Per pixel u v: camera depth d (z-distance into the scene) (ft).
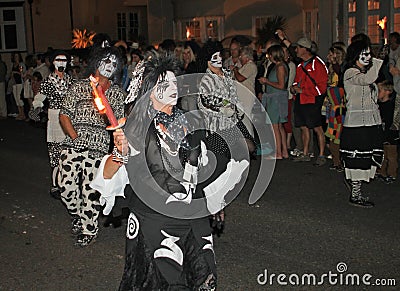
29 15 79.92
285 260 18.26
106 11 83.25
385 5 44.65
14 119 54.70
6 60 80.23
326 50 49.29
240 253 18.90
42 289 16.93
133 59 37.29
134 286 12.01
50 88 23.11
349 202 23.79
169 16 66.54
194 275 12.17
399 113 26.32
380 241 19.52
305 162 31.32
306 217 22.22
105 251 19.58
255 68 30.76
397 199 24.07
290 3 55.67
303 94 30.12
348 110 22.84
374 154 23.32
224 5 61.16
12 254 19.69
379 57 33.19
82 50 47.57
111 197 12.30
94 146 18.86
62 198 19.84
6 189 28.35
